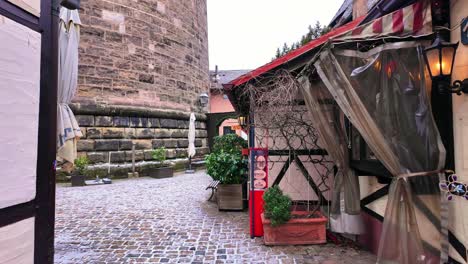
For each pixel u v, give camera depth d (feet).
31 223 6.14
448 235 7.06
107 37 33.71
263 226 12.39
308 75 10.46
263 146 15.56
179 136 41.34
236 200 18.49
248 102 16.56
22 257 5.87
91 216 17.42
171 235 13.93
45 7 6.70
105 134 32.94
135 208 19.42
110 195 23.91
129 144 34.65
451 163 7.13
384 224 7.86
